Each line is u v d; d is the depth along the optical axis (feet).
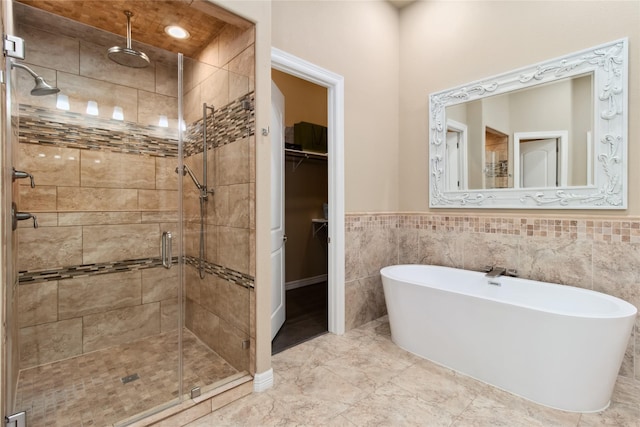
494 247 8.64
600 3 6.98
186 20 7.13
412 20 10.62
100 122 8.18
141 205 8.75
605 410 5.65
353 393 6.23
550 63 7.64
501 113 8.54
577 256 7.27
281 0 7.68
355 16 9.50
